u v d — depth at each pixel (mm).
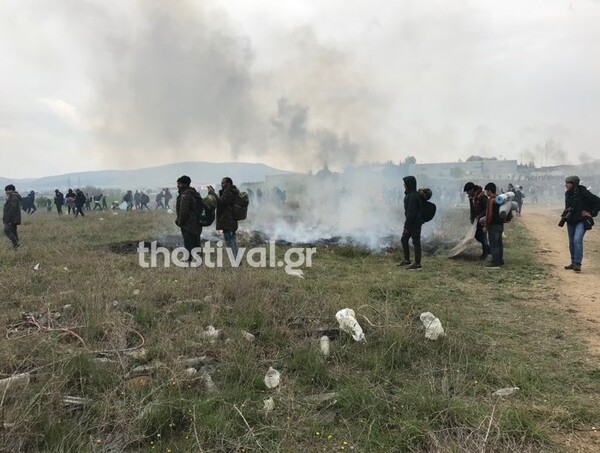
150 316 5461
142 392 3600
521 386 3875
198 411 3324
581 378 4086
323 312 5676
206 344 4641
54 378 3635
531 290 7504
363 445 3043
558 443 3072
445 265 9695
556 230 17641
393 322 5129
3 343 4414
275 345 4738
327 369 4168
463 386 3818
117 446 3012
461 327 5406
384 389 3799
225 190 9570
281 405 3543
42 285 7188
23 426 3012
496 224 9562
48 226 18328
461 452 2895
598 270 9219
